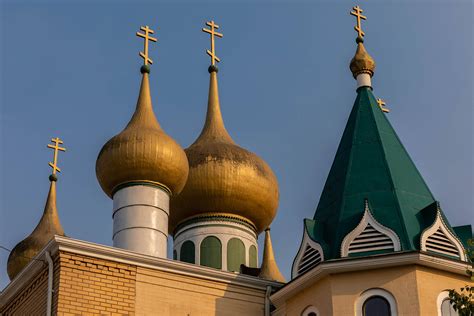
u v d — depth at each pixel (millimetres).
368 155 34000
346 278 30891
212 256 40188
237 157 41312
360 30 38844
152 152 36656
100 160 37312
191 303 32438
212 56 45250
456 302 26516
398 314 30000
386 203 32188
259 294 33688
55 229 42781
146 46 41500
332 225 32562
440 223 31578
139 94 39781
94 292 30969
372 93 36844
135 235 35312
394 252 30422
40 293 31641
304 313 31875
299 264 32781
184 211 40969
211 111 43625
